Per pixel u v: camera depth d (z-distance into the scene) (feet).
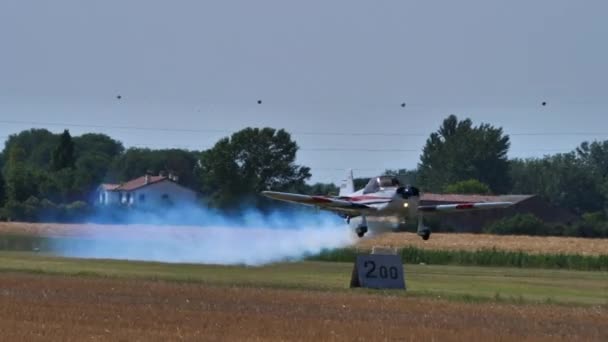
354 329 260.83
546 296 401.08
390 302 338.34
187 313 288.71
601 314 321.73
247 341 236.43
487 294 399.03
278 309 305.94
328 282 437.99
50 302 310.86
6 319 267.80
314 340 240.53
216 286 385.70
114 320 269.23
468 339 248.11
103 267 504.43
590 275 564.71
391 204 570.05
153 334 244.42
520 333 264.93
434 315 301.63
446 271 579.07
